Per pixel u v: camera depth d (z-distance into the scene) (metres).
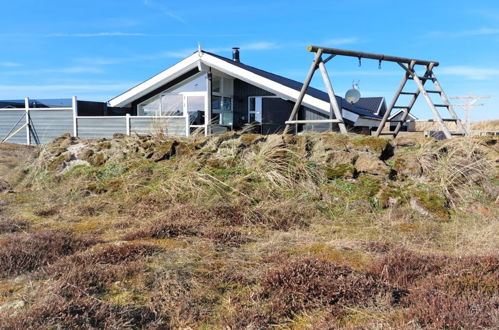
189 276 3.39
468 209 5.31
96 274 3.26
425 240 4.39
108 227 5.02
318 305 2.94
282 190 5.88
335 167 6.27
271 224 5.03
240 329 2.65
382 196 5.55
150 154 7.17
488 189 5.67
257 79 13.02
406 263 3.52
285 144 6.63
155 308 2.89
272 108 13.16
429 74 8.69
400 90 8.31
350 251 4.08
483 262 3.39
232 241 4.38
